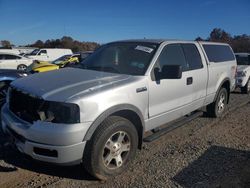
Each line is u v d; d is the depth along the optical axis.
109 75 4.64
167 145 5.61
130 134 4.36
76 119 3.75
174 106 5.35
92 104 3.85
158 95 4.89
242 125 7.03
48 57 34.34
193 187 4.10
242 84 11.41
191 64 5.91
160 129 5.38
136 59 5.02
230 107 8.94
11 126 4.12
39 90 4.00
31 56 33.12
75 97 3.79
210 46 6.89
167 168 4.63
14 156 4.87
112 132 4.08
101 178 4.16
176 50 5.57
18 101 4.29
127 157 4.41
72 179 4.25
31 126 3.81
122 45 5.49
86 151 3.92
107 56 5.38
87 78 4.42
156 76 4.88
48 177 4.29
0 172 4.36
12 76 8.25
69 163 3.82
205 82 6.34
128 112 4.44
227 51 7.77
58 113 3.75
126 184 4.13
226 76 7.33
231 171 4.58
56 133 3.67
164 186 4.11
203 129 6.64
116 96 4.14
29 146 3.84
